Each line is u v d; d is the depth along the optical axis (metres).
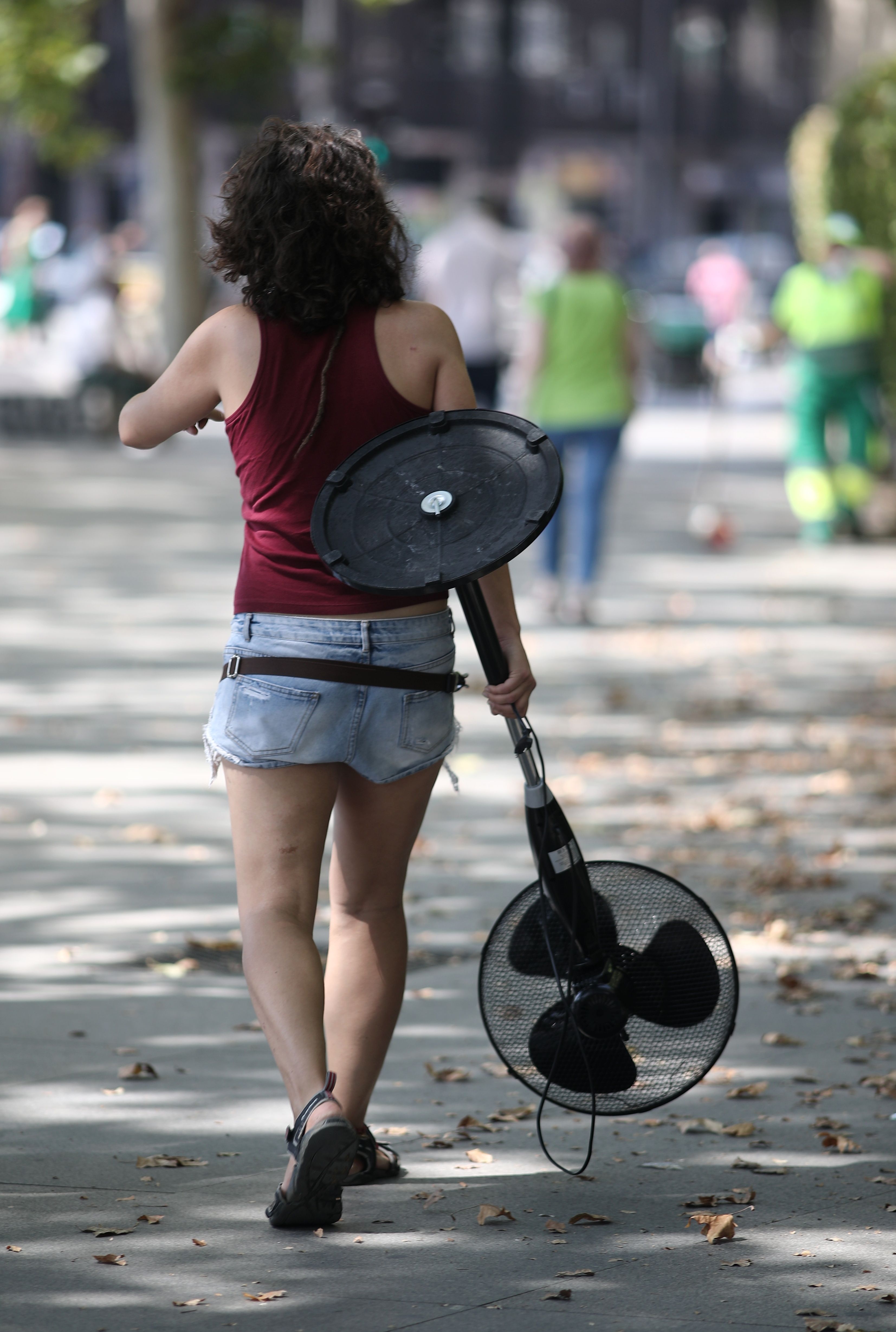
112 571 46.19
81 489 63.75
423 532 11.75
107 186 182.88
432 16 192.00
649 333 99.75
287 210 11.99
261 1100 14.73
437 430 12.09
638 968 13.23
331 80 183.12
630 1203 12.68
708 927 13.29
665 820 24.39
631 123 197.25
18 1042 16.02
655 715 31.25
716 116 197.25
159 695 32.22
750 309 117.75
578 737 29.52
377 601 12.05
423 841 23.31
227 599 42.47
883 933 19.70
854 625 40.28
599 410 39.09
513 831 23.89
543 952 13.23
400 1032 16.53
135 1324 10.62
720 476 70.56
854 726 30.52
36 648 36.25
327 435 12.07
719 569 48.19
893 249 53.09
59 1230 12.04
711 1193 12.85
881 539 54.09
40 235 131.38
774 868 21.95
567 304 38.69
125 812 24.58
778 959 18.70
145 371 80.62
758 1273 11.45
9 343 117.12
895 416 55.12
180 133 93.56
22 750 28.08
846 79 72.25
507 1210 12.34
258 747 12.03
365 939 13.02
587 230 39.06
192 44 91.06
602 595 43.81
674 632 39.06
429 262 53.16
